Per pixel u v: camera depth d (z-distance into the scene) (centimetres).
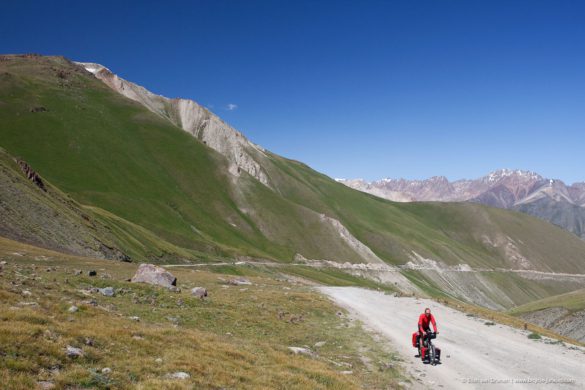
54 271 3466
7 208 6481
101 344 1513
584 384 1995
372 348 2530
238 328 2659
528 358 2445
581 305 11188
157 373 1374
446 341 2812
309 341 2619
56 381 1148
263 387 1438
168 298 3108
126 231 11338
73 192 16650
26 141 19312
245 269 13612
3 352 1230
